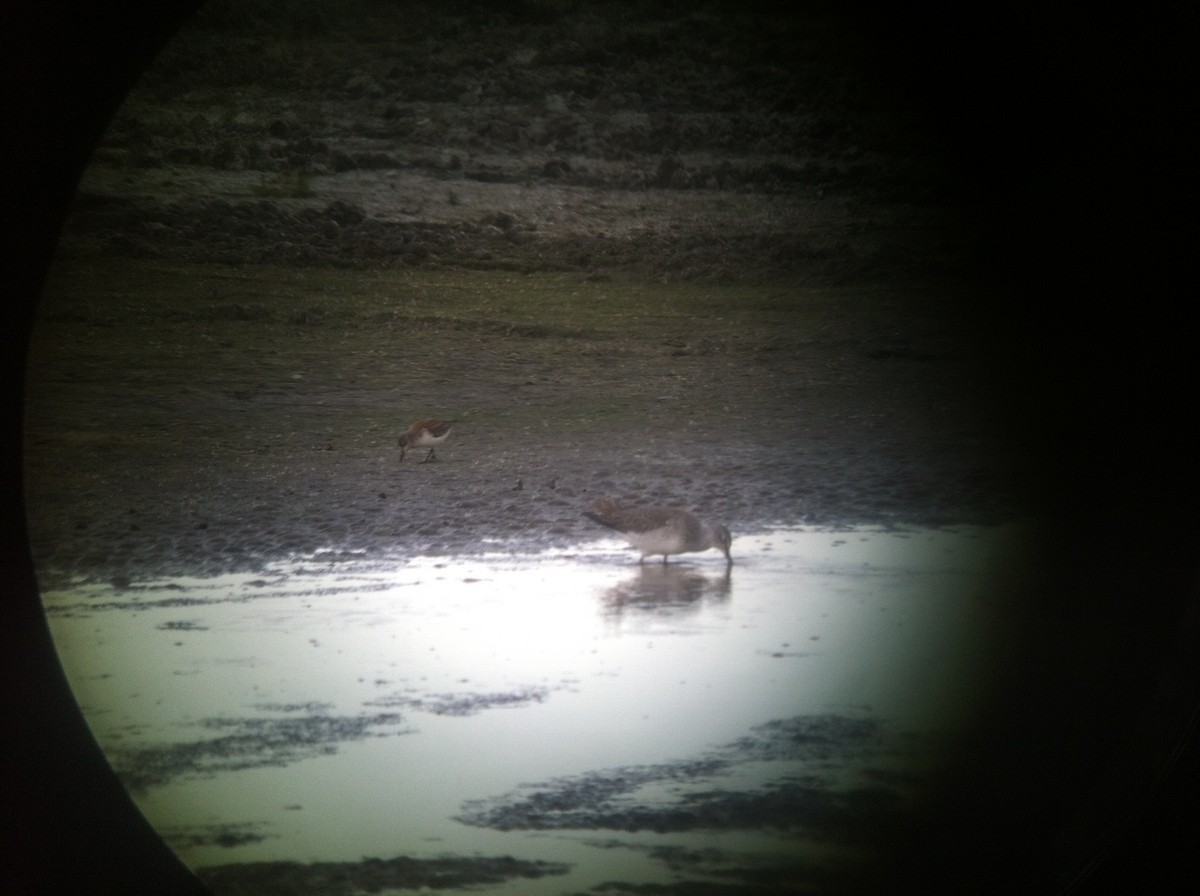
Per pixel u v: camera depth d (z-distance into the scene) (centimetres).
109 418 3738
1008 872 1661
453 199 5669
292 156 5747
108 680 2186
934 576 2758
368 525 3002
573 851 1702
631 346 4584
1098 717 2147
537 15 6488
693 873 1664
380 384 4141
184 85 5788
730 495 3266
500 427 3788
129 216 5212
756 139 6194
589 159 6044
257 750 1969
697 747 2005
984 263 5297
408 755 1955
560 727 2041
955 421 3919
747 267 5422
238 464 3425
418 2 6344
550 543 2912
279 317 4672
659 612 2509
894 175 5784
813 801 1853
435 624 2422
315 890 1617
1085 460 3600
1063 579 2755
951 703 2192
